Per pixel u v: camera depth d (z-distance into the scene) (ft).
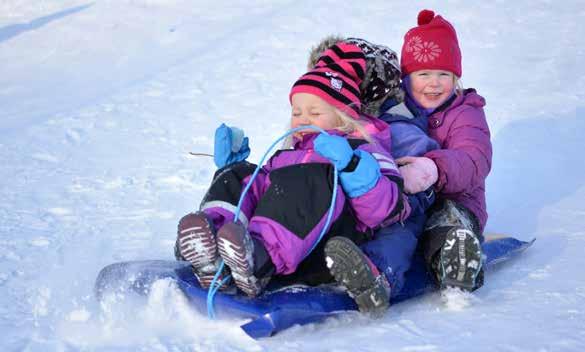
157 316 9.55
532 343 8.34
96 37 37.60
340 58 11.25
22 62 34.68
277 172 9.69
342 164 9.41
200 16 39.34
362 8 36.63
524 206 15.14
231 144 11.09
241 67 29.68
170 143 21.53
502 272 11.39
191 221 8.89
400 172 10.80
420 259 10.89
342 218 9.76
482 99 12.55
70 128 23.52
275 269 9.32
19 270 12.37
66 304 10.44
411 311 9.93
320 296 9.55
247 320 9.25
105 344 8.88
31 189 17.71
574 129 20.35
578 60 27.22
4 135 23.09
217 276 9.25
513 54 28.58
